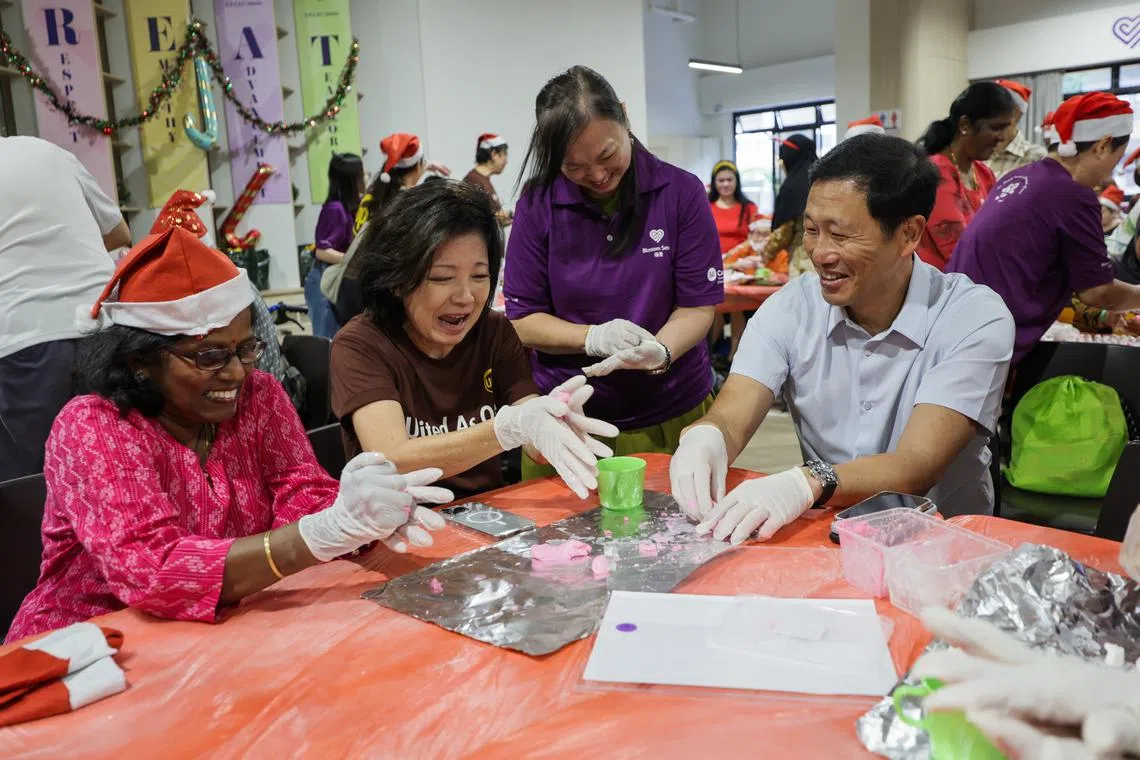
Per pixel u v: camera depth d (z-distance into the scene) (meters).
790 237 5.38
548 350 2.14
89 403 1.28
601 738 0.85
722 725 0.87
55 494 1.26
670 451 2.26
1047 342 2.34
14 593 1.54
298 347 2.62
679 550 1.31
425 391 1.79
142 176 5.33
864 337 1.78
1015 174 2.56
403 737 0.88
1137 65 9.05
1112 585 0.99
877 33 9.28
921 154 1.58
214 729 0.91
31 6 4.68
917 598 1.08
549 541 1.37
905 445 1.63
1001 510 2.13
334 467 1.95
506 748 0.85
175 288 1.22
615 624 1.08
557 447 1.46
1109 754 0.64
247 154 5.64
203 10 5.43
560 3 6.02
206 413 1.30
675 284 2.21
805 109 14.16
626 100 6.30
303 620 1.14
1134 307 2.57
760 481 1.43
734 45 14.62
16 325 2.16
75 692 0.95
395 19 5.77
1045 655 0.82
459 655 1.03
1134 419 2.15
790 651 1.00
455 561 1.30
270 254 5.77
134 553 1.18
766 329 1.87
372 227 1.66
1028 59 9.51
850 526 1.23
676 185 2.12
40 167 2.23
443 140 5.88
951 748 0.80
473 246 1.60
